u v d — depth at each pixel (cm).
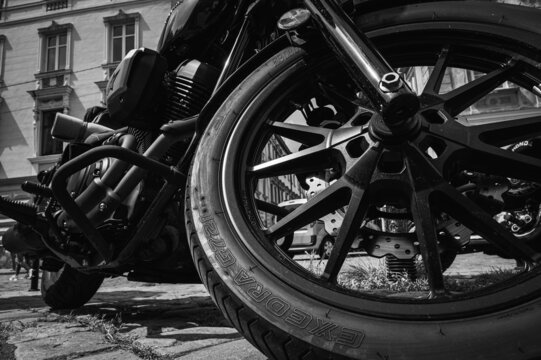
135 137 177
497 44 110
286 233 105
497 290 79
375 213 162
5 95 2006
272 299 86
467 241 165
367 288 306
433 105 109
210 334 165
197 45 173
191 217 107
